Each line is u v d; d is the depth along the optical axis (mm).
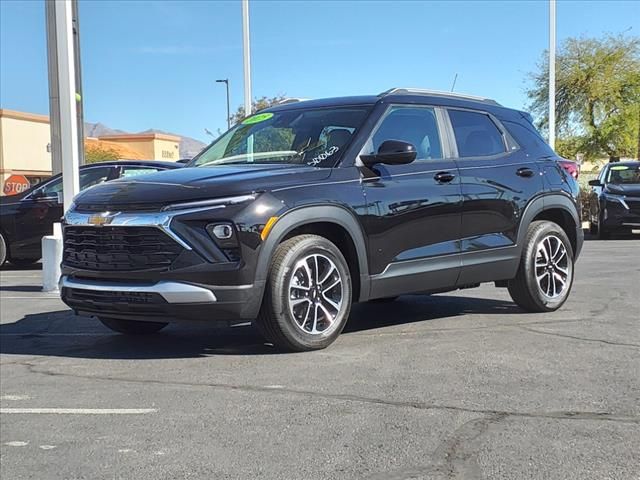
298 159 5719
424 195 5824
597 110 30734
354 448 3518
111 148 44531
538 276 6801
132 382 4746
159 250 4914
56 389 4656
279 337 5156
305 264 5172
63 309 7734
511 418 3885
